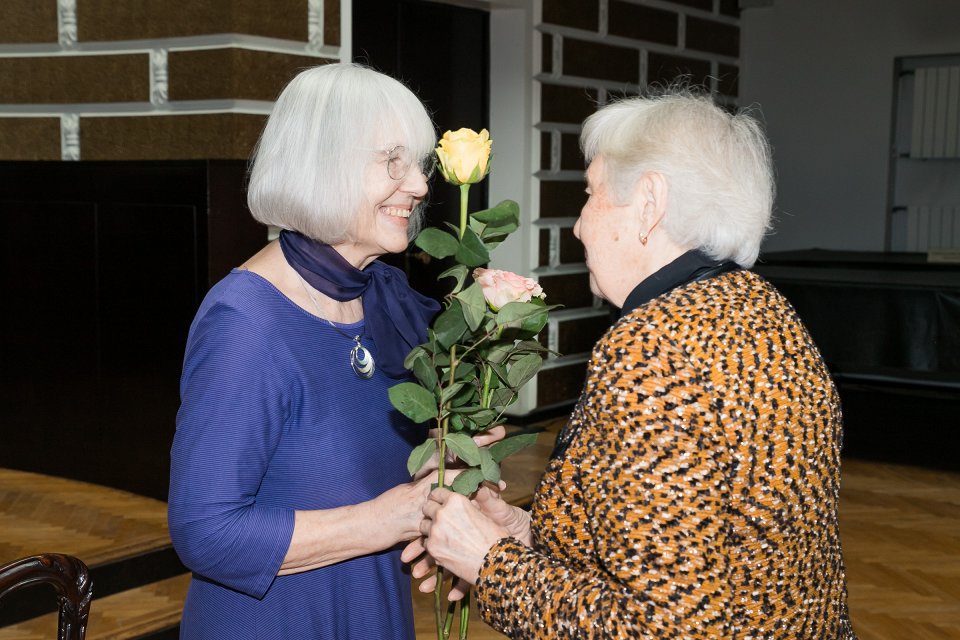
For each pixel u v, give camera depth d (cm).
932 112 800
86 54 462
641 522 104
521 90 606
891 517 463
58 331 470
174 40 439
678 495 104
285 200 133
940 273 560
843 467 553
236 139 430
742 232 119
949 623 345
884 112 803
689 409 105
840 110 816
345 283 137
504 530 127
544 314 128
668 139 120
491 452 132
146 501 440
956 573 392
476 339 129
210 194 419
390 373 142
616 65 673
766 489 106
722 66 808
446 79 587
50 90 472
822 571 112
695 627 103
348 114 132
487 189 622
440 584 140
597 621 109
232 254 429
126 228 445
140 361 446
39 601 338
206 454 128
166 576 375
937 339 500
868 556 411
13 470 492
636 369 107
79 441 470
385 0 546
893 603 362
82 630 130
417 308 149
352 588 142
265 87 436
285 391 134
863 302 514
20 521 406
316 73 136
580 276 663
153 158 451
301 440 137
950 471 545
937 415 554
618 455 106
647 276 122
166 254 434
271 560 130
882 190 810
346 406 140
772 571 107
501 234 132
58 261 466
